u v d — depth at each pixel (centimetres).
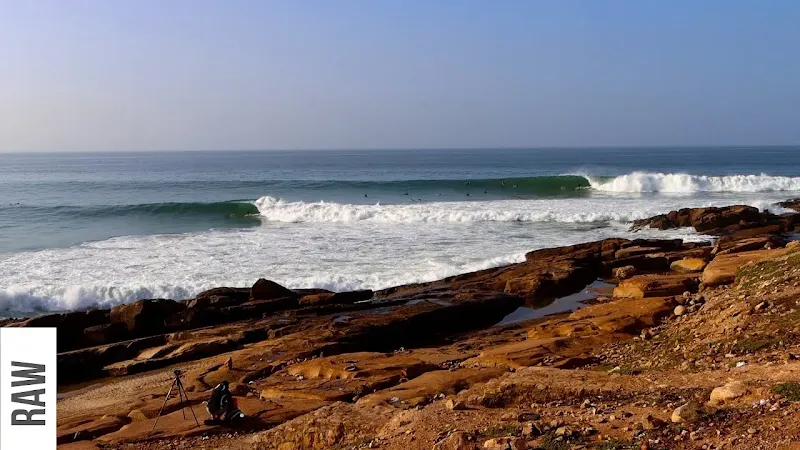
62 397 1675
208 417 1278
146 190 6588
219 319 2183
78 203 5372
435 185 6438
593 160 15462
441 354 1706
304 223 4244
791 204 4466
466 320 2145
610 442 774
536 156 19812
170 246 3391
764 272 1602
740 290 1556
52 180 8656
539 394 1048
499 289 2472
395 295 2419
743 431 735
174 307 2205
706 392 911
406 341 1994
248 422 1242
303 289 2483
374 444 923
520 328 2039
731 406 822
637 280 2112
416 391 1236
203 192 6347
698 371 1070
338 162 15700
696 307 1638
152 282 2630
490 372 1336
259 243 3441
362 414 1091
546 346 1532
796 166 11106
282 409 1300
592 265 2689
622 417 860
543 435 831
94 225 4328
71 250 3309
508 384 1089
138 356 1948
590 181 6203
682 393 935
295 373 1573
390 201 5519
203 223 4359
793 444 666
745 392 841
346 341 1859
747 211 3612
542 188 6138
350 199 5700
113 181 7938
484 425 904
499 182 6344
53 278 2698
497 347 1636
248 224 4266
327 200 5641
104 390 1672
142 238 3659
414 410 1034
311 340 1853
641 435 781
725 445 712
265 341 1930
